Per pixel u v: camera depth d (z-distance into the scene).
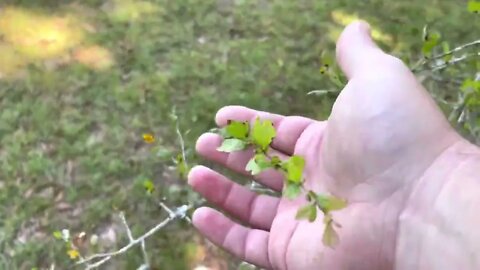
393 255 0.28
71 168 0.52
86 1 0.63
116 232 0.49
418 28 0.62
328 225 0.24
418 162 0.29
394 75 0.30
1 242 0.48
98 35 0.60
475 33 0.62
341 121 0.31
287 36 0.61
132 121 0.54
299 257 0.32
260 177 0.37
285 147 0.36
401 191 0.29
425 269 0.27
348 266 0.30
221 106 0.56
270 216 0.36
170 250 0.48
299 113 0.56
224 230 0.36
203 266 0.48
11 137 0.53
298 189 0.24
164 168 0.52
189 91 0.56
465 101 0.35
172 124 0.54
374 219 0.29
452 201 0.27
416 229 0.28
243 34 0.61
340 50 0.34
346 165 0.30
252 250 0.35
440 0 0.65
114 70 0.58
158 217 0.50
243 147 0.28
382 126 0.29
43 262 0.47
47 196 0.50
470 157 0.28
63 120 0.54
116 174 0.51
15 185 0.50
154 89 0.56
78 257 0.47
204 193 0.37
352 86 0.31
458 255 0.26
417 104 0.29
